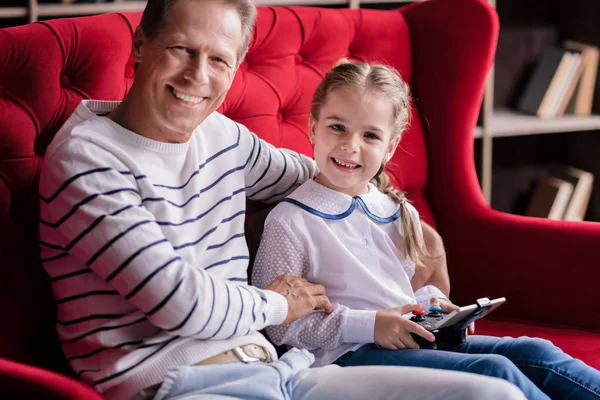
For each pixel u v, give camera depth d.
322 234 1.42
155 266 1.12
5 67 1.31
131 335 1.18
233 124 1.41
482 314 1.37
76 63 1.40
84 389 1.00
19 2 2.26
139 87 1.21
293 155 1.54
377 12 1.89
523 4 3.01
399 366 1.25
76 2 2.31
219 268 1.30
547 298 1.74
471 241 1.83
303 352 1.32
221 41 1.20
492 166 3.11
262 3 2.50
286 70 1.72
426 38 1.89
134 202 1.16
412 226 1.51
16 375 1.02
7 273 1.30
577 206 2.96
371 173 1.43
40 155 1.37
